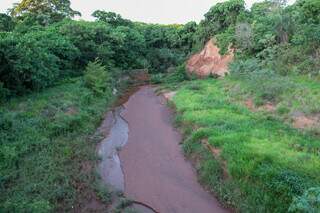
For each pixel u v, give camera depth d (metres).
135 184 12.45
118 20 49.88
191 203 11.00
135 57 44.69
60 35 30.89
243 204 9.91
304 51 24.20
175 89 29.91
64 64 29.34
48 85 24.44
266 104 18.92
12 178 11.55
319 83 19.95
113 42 38.03
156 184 12.41
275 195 9.50
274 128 15.07
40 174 12.05
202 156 13.65
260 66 26.38
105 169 13.71
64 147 14.66
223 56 37.44
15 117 16.11
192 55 47.88
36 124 15.94
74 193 11.15
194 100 22.48
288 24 27.88
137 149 16.09
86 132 17.64
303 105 17.09
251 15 39.00
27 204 9.80
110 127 19.78
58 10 45.41
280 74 23.70
